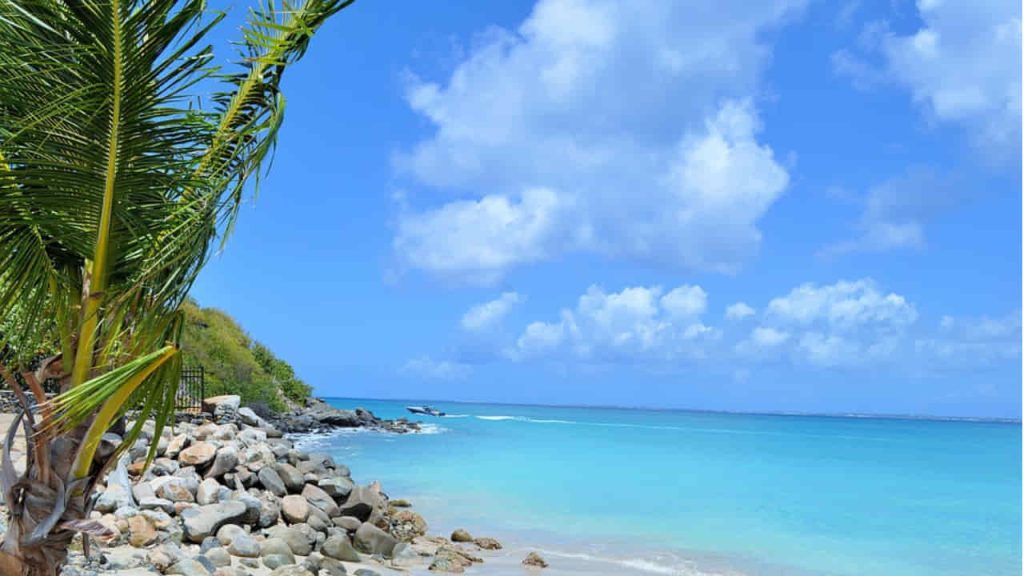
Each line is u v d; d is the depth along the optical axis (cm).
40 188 430
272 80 511
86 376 468
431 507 1662
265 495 1178
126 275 480
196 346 3341
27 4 410
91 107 420
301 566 892
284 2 484
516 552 1224
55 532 453
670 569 1149
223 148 499
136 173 445
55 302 471
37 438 455
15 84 412
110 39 402
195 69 440
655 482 2373
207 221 471
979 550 1459
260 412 3538
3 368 468
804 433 6819
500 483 2108
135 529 880
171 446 1248
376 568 1036
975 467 3391
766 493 2239
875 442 5497
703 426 8112
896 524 1764
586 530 1466
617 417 11062
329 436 3659
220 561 877
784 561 1271
